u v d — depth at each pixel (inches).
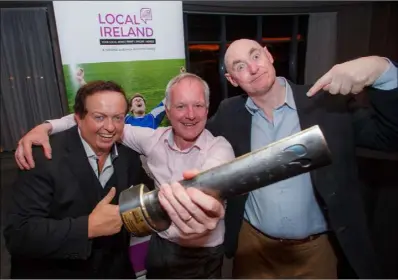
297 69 62.8
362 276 35.3
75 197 29.9
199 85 33.2
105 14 49.6
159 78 53.7
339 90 25.6
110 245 33.9
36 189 28.7
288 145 14.4
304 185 37.4
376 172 54.8
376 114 31.6
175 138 36.8
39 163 29.1
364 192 55.2
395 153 52.2
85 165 30.7
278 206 38.3
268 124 38.0
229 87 61.9
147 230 17.7
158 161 37.5
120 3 49.9
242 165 15.0
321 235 39.8
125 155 35.3
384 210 54.4
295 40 61.1
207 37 61.9
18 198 28.8
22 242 26.3
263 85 33.7
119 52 51.0
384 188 54.4
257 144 38.0
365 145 36.0
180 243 37.8
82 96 28.6
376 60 26.1
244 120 38.6
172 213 16.0
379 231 54.1
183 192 15.6
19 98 62.4
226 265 58.2
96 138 29.1
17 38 56.3
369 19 56.7
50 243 24.6
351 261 35.1
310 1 56.4
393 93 26.8
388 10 55.7
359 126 35.7
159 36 52.9
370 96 28.9
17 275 32.6
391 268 52.8
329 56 59.7
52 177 29.0
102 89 28.4
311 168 14.5
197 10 55.3
